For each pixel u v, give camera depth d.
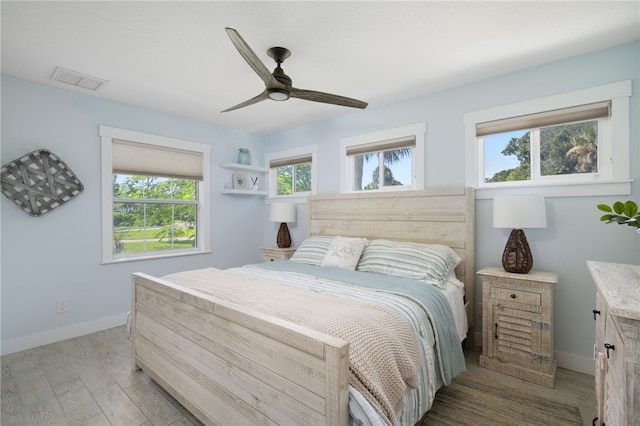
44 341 2.88
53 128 2.96
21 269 2.79
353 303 1.72
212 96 3.25
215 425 1.60
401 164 3.44
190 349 1.79
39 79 2.81
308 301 1.72
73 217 3.09
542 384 2.18
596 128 2.40
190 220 4.17
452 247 2.89
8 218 2.73
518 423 1.80
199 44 2.23
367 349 1.30
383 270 2.63
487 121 2.80
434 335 1.85
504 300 2.35
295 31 2.07
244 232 4.66
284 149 4.60
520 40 2.19
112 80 2.84
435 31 2.08
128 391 2.12
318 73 2.71
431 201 3.03
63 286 3.02
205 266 4.19
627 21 1.96
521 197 2.31
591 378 2.27
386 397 1.22
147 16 1.91
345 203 3.69
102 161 3.27
